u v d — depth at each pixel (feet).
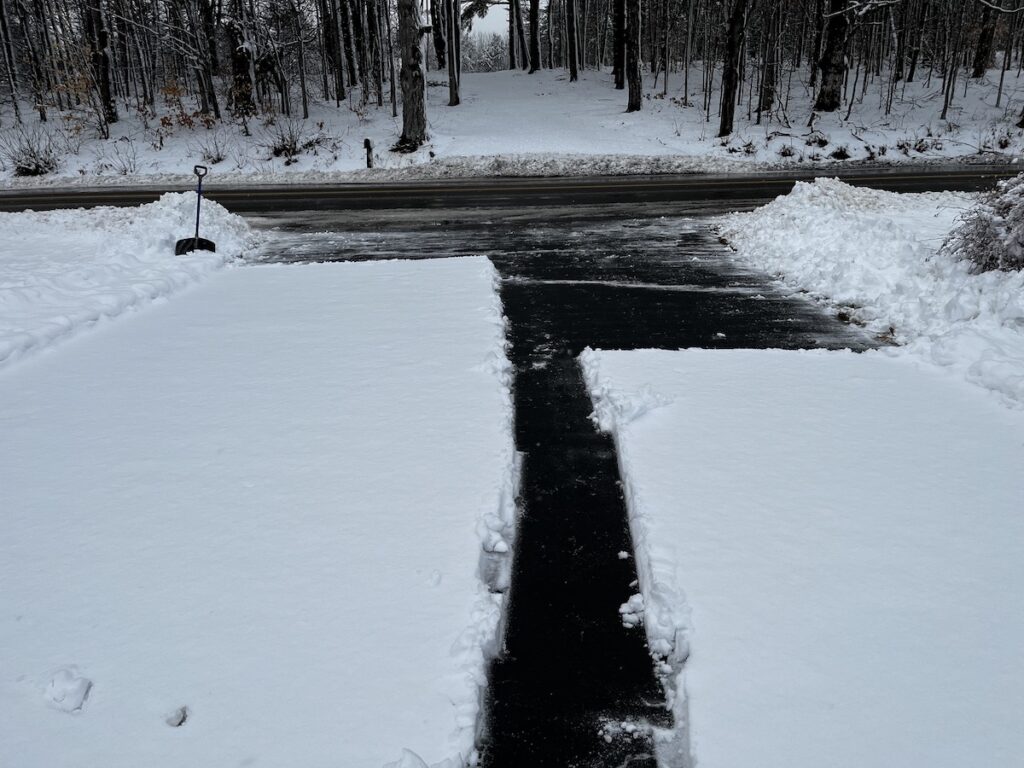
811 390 17.80
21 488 13.66
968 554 11.25
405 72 83.41
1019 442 14.84
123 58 123.54
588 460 15.76
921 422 15.85
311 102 112.06
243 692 8.85
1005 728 8.09
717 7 133.90
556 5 195.31
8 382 18.98
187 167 85.51
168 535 12.10
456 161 78.89
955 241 26.35
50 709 8.67
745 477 13.69
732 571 10.96
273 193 60.75
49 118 107.86
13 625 10.05
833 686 8.73
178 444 15.34
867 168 73.51
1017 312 20.59
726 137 88.58
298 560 11.39
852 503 12.72
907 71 130.41
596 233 40.11
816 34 110.73
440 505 12.89
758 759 7.75
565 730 8.98
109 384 18.76
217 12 106.73
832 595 10.37
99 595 10.64
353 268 32.01
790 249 32.14
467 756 8.14
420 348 21.16
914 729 8.09
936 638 9.49
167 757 7.98
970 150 85.35
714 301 26.89
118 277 28.99
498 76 144.25
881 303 24.82
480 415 16.57
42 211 47.75
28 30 119.24
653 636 10.34
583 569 12.14
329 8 120.16
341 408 17.04
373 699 8.75
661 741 8.80
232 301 26.86
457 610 10.26
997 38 124.88
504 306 27.04
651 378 18.81
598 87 124.98
